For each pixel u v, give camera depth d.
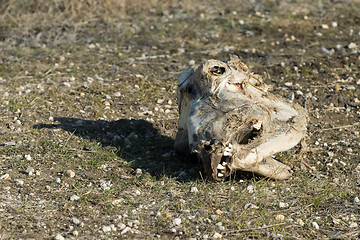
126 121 17.67
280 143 13.09
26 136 16.11
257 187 13.46
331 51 24.20
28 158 14.58
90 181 13.67
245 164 12.84
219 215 12.18
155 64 23.22
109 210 12.33
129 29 27.05
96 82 21.00
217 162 12.75
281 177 13.80
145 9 30.00
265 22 28.44
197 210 12.42
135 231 11.54
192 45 25.34
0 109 18.09
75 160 14.79
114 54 24.28
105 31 26.80
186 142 15.08
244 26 27.80
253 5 31.23
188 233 11.48
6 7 27.88
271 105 13.88
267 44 25.56
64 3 28.62
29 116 17.61
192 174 14.27
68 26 27.20
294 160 15.16
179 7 30.61
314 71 22.23
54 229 11.43
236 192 13.23
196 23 28.19
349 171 14.62
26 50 24.11
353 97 19.91
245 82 14.02
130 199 12.89
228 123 13.01
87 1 29.11
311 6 31.05
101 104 19.02
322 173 14.52
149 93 20.28
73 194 12.96
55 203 12.49
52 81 20.95
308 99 19.75
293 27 27.75
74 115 18.02
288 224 11.92
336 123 18.06
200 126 13.30
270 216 12.23
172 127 17.62
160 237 11.35
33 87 20.23
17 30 26.17
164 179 13.91
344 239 11.47
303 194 13.30
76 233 11.24
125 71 22.33
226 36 26.56
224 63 14.33
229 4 31.52
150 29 27.30
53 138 16.06
